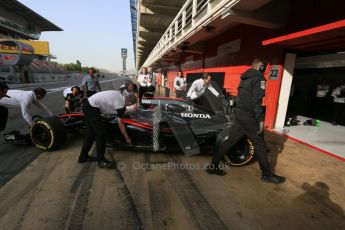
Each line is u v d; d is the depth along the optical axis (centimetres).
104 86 2197
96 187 245
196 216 203
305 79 862
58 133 332
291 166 324
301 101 884
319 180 283
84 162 308
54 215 195
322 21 398
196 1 775
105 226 185
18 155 326
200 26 688
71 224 185
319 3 404
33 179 257
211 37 893
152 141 327
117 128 331
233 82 705
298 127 571
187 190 247
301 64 562
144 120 336
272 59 525
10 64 1958
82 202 216
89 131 295
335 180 284
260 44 566
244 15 459
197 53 1111
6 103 330
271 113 542
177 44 1025
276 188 259
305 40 401
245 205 223
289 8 478
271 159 349
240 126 257
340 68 721
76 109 508
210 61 926
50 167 290
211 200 230
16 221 186
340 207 226
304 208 222
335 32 328
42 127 328
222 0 505
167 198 230
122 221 192
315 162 342
